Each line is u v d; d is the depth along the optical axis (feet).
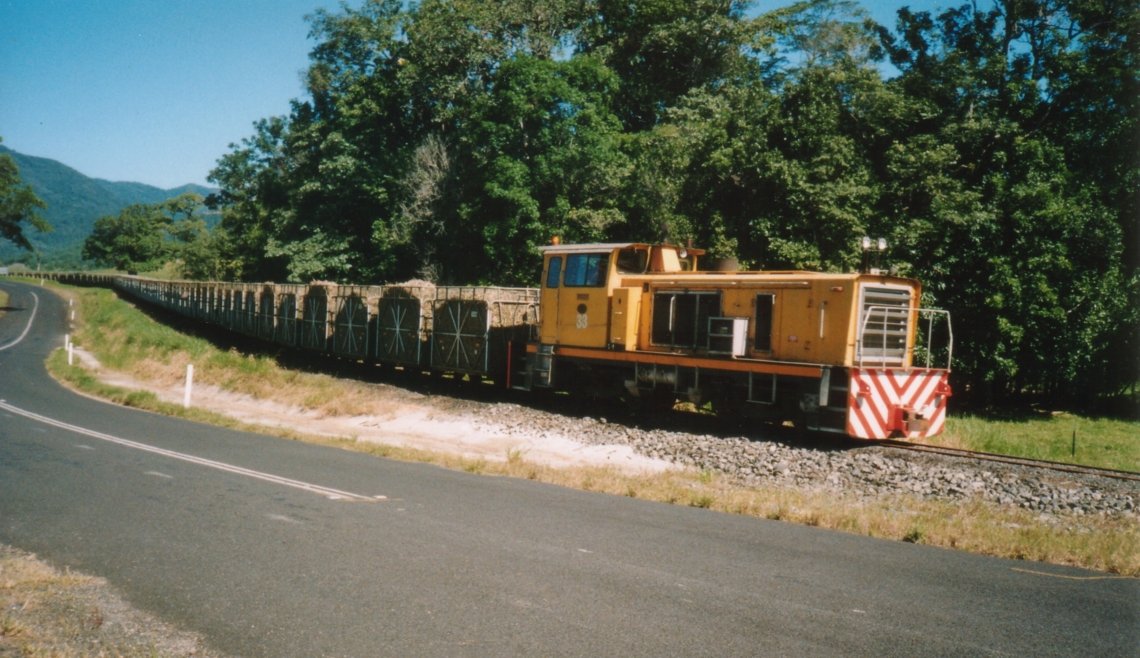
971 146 77.77
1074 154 84.07
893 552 22.91
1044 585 19.76
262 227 183.62
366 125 141.08
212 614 16.70
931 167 73.26
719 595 18.15
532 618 16.51
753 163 71.61
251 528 23.71
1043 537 24.70
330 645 15.07
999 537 24.56
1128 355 70.64
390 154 138.31
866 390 42.91
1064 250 62.18
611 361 54.75
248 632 15.72
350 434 53.62
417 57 134.00
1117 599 18.74
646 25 140.26
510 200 109.19
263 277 176.55
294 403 67.82
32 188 202.28
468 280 123.44
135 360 100.83
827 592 18.60
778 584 19.13
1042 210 62.69
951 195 67.26
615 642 15.28
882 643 15.44
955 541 24.34
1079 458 49.29
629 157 116.98
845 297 43.70
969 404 72.13
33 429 45.34
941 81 90.22
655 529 24.77
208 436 45.70
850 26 122.31
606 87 120.26
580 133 111.04
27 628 15.84
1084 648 15.46
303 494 28.94
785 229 69.41
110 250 355.15
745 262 71.72
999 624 16.72
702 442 43.78
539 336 60.49
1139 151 78.07
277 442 44.65
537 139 112.37
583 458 43.80
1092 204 66.90
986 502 32.17
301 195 149.18
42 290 255.09
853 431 42.45
